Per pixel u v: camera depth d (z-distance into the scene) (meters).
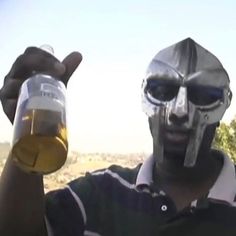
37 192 1.48
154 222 1.74
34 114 1.22
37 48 1.35
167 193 1.79
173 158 1.77
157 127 1.76
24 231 1.50
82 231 1.76
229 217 1.71
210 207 1.72
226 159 1.83
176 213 1.73
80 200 1.78
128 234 1.75
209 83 1.76
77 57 1.45
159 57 1.82
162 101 1.76
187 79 1.76
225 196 1.73
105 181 1.82
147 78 1.79
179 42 1.83
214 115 1.75
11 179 1.44
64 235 1.71
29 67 1.33
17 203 1.47
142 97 1.79
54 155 1.23
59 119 1.24
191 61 1.79
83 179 1.85
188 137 1.74
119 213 1.77
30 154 1.23
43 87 1.27
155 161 1.83
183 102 1.72
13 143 1.22
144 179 1.78
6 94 1.35
